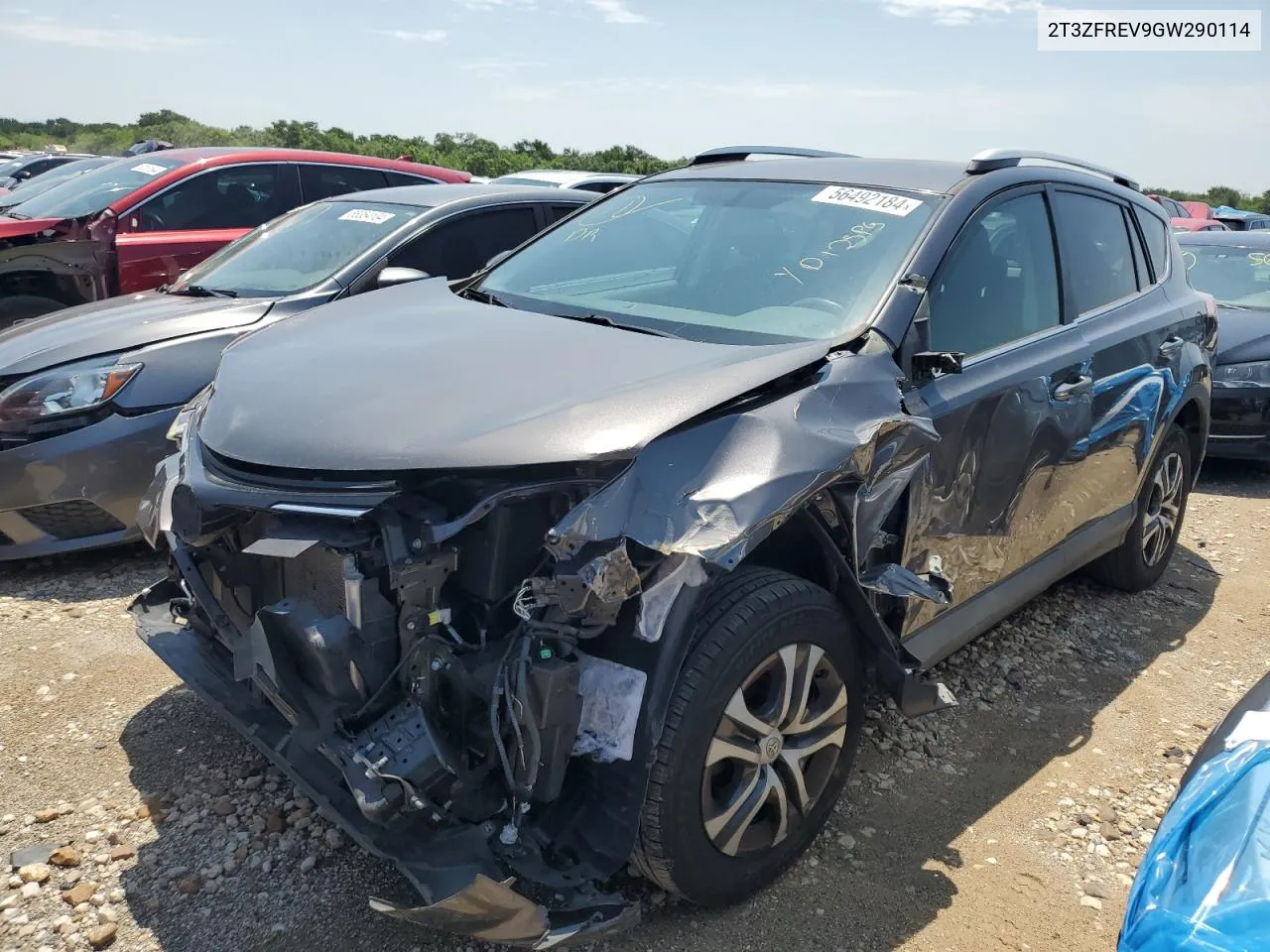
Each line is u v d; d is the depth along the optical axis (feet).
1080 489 12.66
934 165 12.05
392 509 7.39
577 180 41.14
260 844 9.24
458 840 7.25
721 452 7.52
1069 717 12.23
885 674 9.07
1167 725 12.17
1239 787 6.34
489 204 19.04
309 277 17.22
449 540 7.52
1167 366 14.14
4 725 10.98
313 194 25.41
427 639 7.39
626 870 8.93
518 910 6.79
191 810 9.68
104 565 15.51
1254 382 22.09
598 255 12.11
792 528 8.59
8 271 21.53
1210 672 13.64
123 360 14.60
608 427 7.44
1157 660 13.91
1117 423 12.98
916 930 8.48
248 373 9.50
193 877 8.79
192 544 8.75
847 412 8.32
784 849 8.77
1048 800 10.47
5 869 8.85
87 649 12.78
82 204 24.11
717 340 9.54
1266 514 21.18
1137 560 15.38
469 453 7.34
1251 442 22.48
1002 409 10.49
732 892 8.38
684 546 6.94
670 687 7.43
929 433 8.86
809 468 7.61
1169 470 15.62
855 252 10.41
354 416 8.04
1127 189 14.87
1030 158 12.42
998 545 11.13
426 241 17.94
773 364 8.38
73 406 14.17
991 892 9.02
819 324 9.62
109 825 9.44
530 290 11.75
